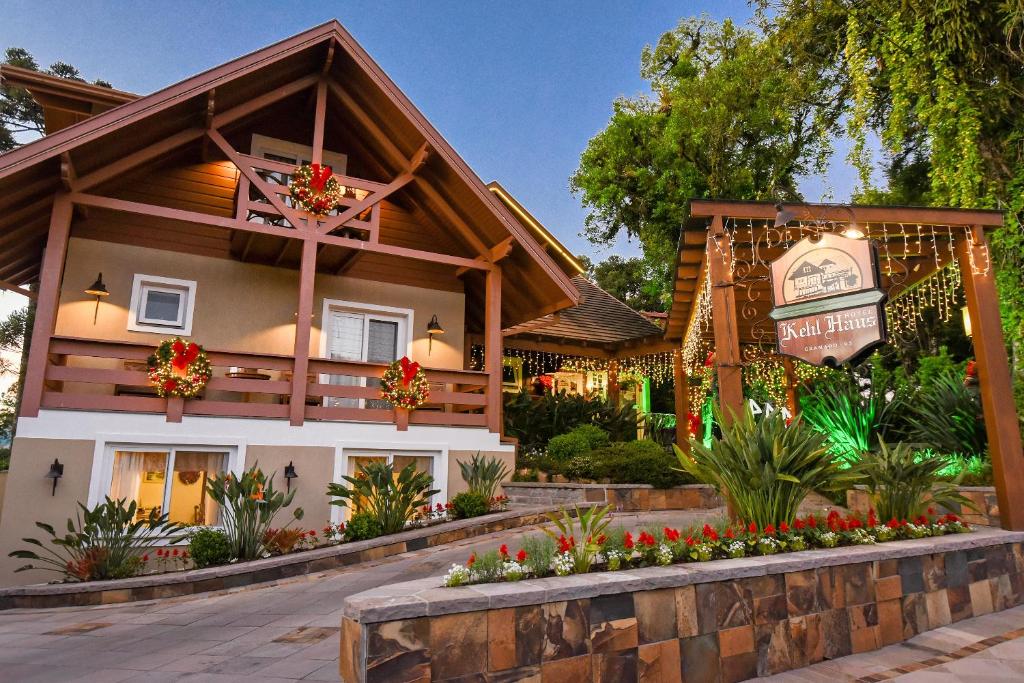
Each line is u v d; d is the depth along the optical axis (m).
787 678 4.11
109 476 8.43
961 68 10.24
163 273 10.53
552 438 13.35
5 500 7.82
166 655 4.70
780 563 4.39
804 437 5.58
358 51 10.18
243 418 9.25
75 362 9.70
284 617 5.74
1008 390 6.90
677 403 14.57
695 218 6.91
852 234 6.34
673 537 4.61
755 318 11.93
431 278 12.81
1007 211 9.70
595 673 3.55
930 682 4.00
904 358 15.79
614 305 18.38
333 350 11.88
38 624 6.06
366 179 12.48
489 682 3.24
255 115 11.02
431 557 7.80
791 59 15.85
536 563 4.00
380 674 2.99
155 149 9.38
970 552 5.72
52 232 8.55
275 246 10.62
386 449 10.12
